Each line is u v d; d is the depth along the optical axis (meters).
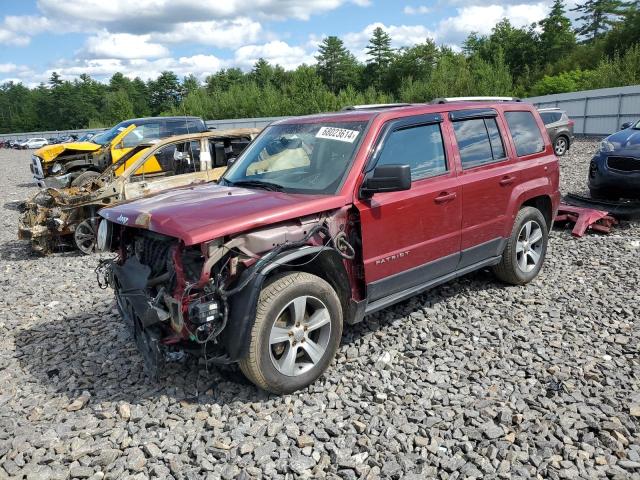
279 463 3.17
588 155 17.95
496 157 5.39
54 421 3.72
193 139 9.84
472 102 5.45
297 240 3.84
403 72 88.69
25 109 134.00
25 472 3.19
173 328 3.67
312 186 4.24
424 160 4.69
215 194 4.26
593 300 5.43
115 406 3.85
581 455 3.14
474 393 3.83
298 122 5.01
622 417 3.48
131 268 4.11
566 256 6.93
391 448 3.27
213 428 3.53
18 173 26.91
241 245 3.62
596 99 28.52
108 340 5.04
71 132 71.19
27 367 4.59
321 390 3.94
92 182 9.56
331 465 3.16
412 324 4.99
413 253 4.52
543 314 5.14
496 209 5.28
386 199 4.29
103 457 3.25
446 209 4.74
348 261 4.18
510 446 3.25
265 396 3.88
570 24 79.81
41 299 6.55
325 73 99.50
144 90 132.38
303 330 3.85
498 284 5.96
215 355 3.73
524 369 4.16
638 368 4.11
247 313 3.51
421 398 3.80
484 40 92.75
